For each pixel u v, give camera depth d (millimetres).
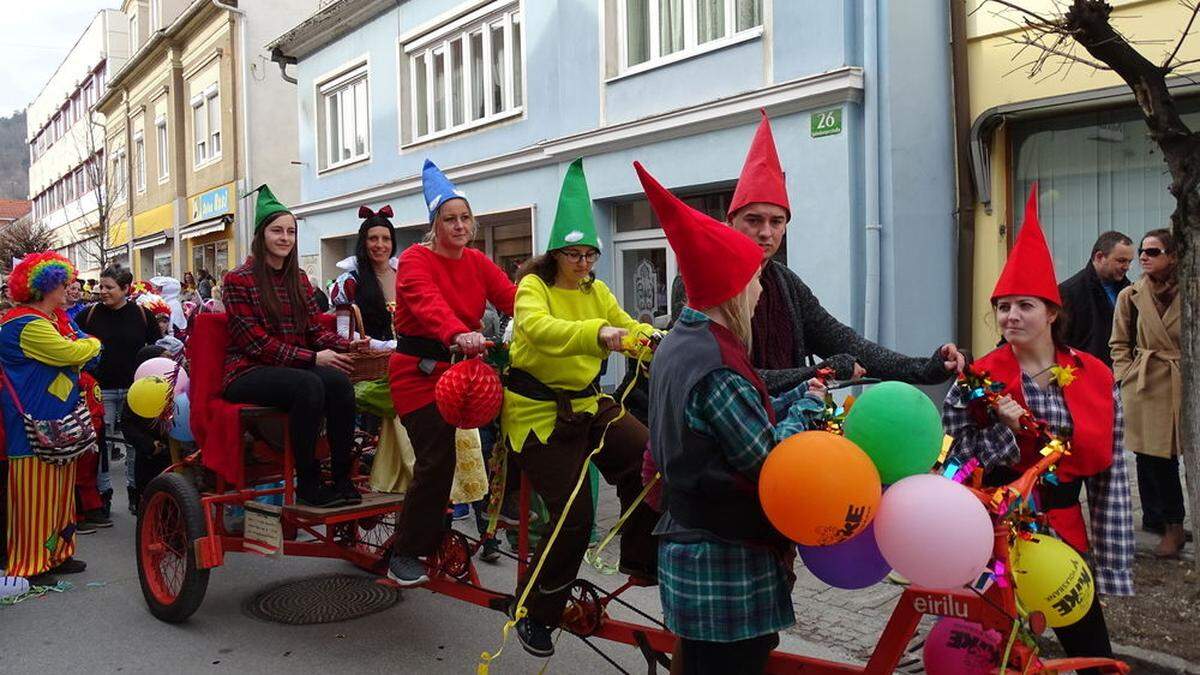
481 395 3459
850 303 8070
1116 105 7383
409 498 4109
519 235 12398
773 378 2783
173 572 5047
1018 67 7152
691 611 2484
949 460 2877
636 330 3361
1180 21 6875
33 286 5453
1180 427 4582
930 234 8133
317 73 16578
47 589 5465
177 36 23891
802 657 2871
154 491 4969
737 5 9023
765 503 2363
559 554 3523
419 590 5352
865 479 2316
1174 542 5195
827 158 8148
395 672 4227
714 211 9656
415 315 3945
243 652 4484
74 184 40469
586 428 3631
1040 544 2803
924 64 8039
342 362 4660
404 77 14211
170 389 5430
